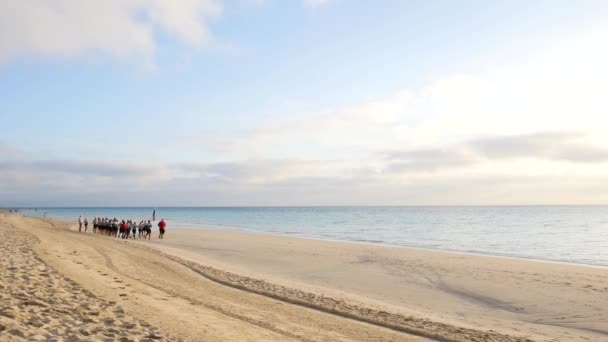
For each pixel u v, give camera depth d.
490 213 162.38
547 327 12.34
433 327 11.24
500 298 16.11
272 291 15.18
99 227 41.62
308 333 9.30
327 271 22.19
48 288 9.96
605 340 11.09
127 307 9.24
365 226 75.19
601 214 145.00
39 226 41.69
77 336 6.44
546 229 64.38
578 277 20.28
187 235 46.12
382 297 16.08
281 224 83.75
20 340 5.79
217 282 16.73
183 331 7.83
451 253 30.50
